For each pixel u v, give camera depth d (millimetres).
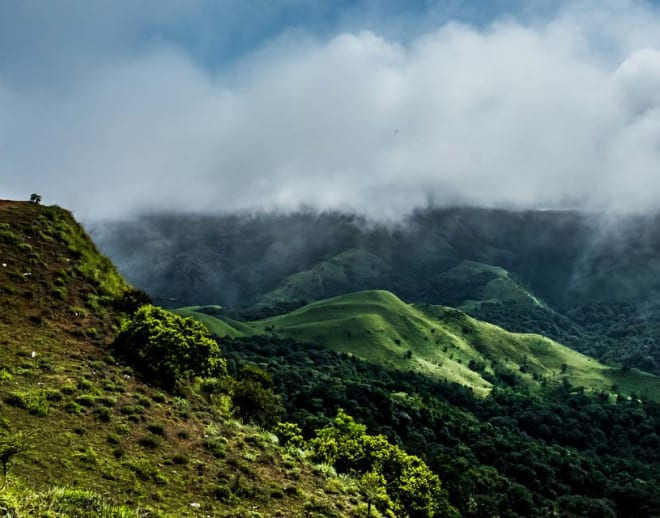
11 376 24844
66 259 40062
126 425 24359
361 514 24625
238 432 29516
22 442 18938
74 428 22328
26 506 14688
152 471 21250
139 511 17734
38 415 22266
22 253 37875
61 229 42906
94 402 25234
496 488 105625
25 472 17453
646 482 134500
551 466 130250
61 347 30453
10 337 29125
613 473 140250
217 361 34938
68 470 18891
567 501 113188
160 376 32094
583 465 138750
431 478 37625
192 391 33938
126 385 29031
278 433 41438
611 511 110625
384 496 28125
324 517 22703
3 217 41000
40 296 34719
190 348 33062
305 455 31969
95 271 40844
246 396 40562
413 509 36281
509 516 96312
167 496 20016
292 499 23656
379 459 37688
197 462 23781
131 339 32656
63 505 15570
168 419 27188
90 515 15719
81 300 36906
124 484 19562
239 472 24328
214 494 21531
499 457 125875
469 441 136000
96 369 29406
